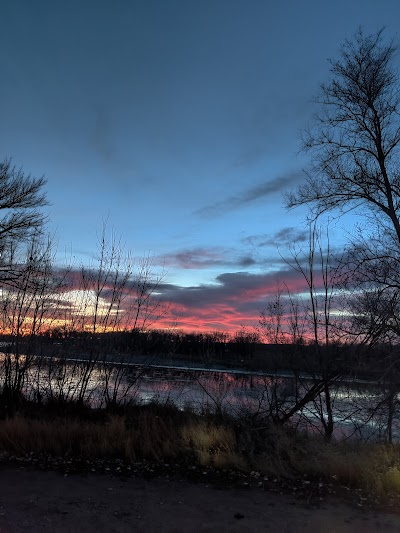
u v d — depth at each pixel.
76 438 8.30
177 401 12.29
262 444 7.84
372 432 9.27
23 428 8.48
